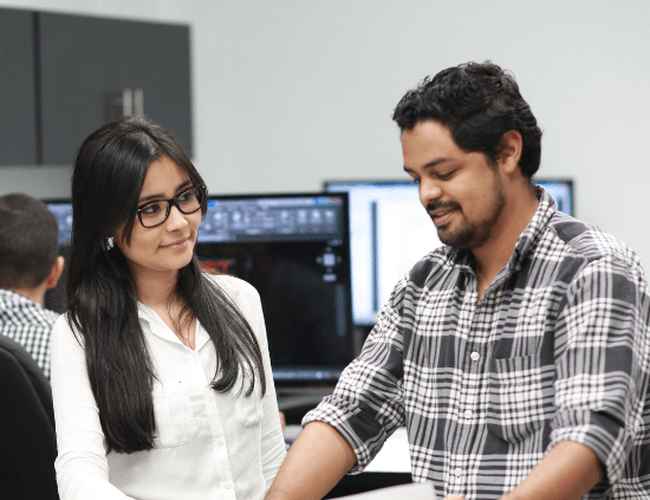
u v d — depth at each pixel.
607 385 1.58
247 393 2.14
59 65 4.74
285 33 5.62
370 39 5.46
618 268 1.64
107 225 2.02
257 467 2.18
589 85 5.09
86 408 2.00
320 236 3.26
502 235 1.75
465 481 1.71
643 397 1.65
